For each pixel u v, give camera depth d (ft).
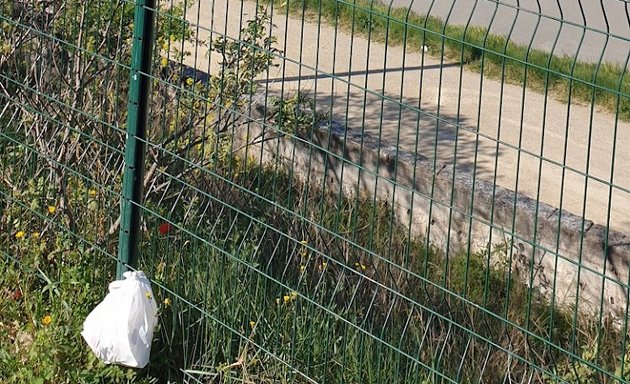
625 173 35.55
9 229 26.08
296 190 31.91
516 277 29.25
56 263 24.77
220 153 26.32
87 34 25.36
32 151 25.11
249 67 26.94
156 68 26.89
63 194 25.20
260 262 24.00
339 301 23.12
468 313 23.58
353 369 21.61
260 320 21.89
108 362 21.94
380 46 45.57
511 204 30.35
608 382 21.98
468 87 42.09
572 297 28.40
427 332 22.56
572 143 37.63
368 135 34.88
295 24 47.06
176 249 24.14
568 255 29.04
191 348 22.22
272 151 32.68
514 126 38.78
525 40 47.91
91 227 24.94
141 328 21.70
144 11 21.20
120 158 25.73
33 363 22.47
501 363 22.30
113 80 26.32
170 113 27.20
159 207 24.64
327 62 43.65
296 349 21.66
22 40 26.73
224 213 25.27
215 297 22.47
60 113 25.88
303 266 22.81
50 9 28.45
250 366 21.45
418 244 30.89
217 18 45.70
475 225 30.91
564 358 24.12
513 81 42.57
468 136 37.60
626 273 27.99
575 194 33.68
